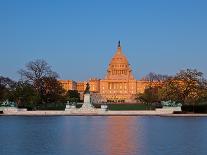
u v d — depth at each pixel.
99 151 55.97
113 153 54.09
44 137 74.50
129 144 63.44
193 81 187.50
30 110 181.62
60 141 67.88
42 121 121.69
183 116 152.88
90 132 84.56
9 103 178.75
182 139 70.25
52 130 89.25
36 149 58.03
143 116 155.25
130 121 120.94
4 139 71.12
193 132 83.00
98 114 167.00
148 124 107.00
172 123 110.31
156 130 88.69
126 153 54.06
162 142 65.88
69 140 69.38
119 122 115.94
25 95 189.50
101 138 72.44
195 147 59.56
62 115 163.88
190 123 109.94
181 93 188.75
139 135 77.88
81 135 78.12
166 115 157.75
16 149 58.09
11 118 140.62
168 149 57.66
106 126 100.25
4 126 100.88
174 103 177.88
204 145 61.75
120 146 61.06
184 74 190.25
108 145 62.28
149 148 58.81
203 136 75.06
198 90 186.25
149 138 72.12
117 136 76.06
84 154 53.38
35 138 72.62
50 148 59.12
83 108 175.00
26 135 78.25
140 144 63.38
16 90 192.25
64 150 57.03
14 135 78.25
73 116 157.00
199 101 187.25
